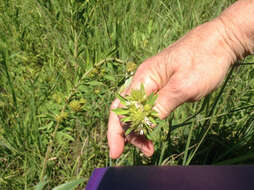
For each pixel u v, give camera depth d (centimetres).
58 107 44
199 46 27
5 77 50
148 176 22
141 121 23
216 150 43
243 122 44
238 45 27
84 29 56
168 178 21
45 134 43
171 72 27
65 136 41
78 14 56
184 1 69
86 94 46
